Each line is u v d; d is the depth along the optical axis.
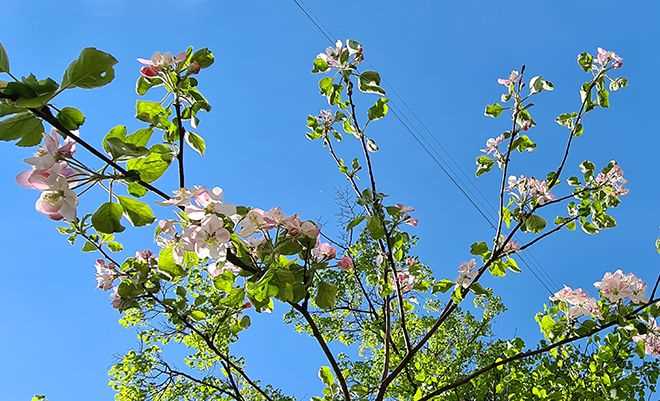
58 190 0.75
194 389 2.33
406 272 1.57
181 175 0.91
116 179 0.78
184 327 1.53
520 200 1.48
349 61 1.39
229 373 1.55
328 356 1.24
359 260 1.66
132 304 1.38
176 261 0.87
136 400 2.27
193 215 0.83
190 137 0.95
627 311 1.35
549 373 1.71
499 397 1.78
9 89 0.67
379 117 1.44
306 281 0.90
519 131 1.48
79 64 0.68
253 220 0.86
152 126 0.92
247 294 0.93
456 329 3.04
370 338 2.63
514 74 1.51
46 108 0.71
